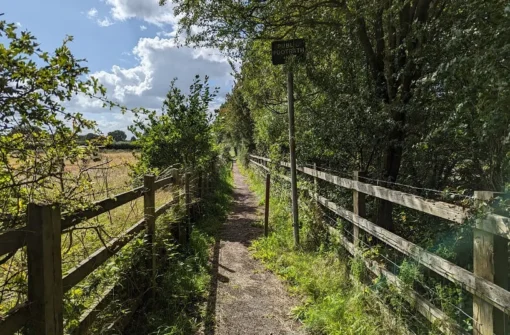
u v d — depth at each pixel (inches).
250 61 290.2
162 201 219.9
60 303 82.4
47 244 77.4
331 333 131.8
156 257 165.6
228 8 211.6
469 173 166.1
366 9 168.2
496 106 90.6
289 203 308.7
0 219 78.7
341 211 187.5
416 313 118.6
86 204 95.5
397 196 120.9
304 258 211.2
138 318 139.2
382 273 136.0
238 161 1241.4
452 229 136.7
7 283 79.0
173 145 333.1
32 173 85.3
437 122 159.0
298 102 282.7
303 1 207.5
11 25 73.8
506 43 90.4
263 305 163.2
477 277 81.7
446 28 143.6
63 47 79.9
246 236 285.4
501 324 77.8
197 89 351.9
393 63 184.1
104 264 126.6
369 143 197.5
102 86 94.2
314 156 277.3
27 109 77.2
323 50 217.0
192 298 167.6
